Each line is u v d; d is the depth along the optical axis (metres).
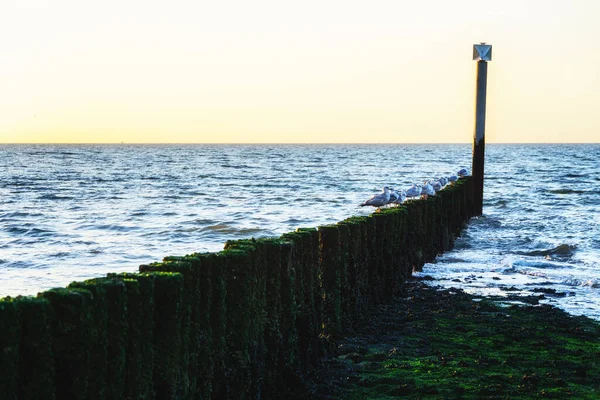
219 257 7.69
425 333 12.50
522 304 15.19
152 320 6.54
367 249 13.62
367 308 13.59
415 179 69.38
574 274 19.36
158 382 6.65
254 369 8.29
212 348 7.58
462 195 27.38
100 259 24.16
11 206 41.88
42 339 5.27
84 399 5.60
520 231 28.17
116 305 6.02
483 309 14.52
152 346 6.55
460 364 10.69
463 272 19.20
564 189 54.25
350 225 12.41
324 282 11.23
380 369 10.39
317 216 36.31
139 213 38.00
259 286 8.46
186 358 6.96
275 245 8.88
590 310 14.98
